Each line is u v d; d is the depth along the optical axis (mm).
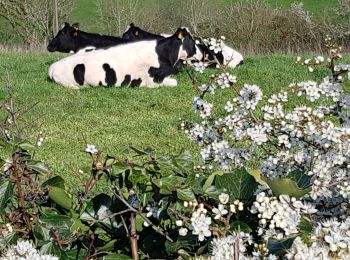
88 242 3541
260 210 3109
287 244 2910
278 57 18391
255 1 26516
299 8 25438
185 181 3414
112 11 32750
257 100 4145
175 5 30688
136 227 3475
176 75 16125
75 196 4250
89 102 13398
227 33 26172
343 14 25062
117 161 3461
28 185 3627
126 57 15336
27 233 3543
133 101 13578
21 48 24406
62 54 20672
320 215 3639
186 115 12414
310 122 3859
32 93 14109
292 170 3840
